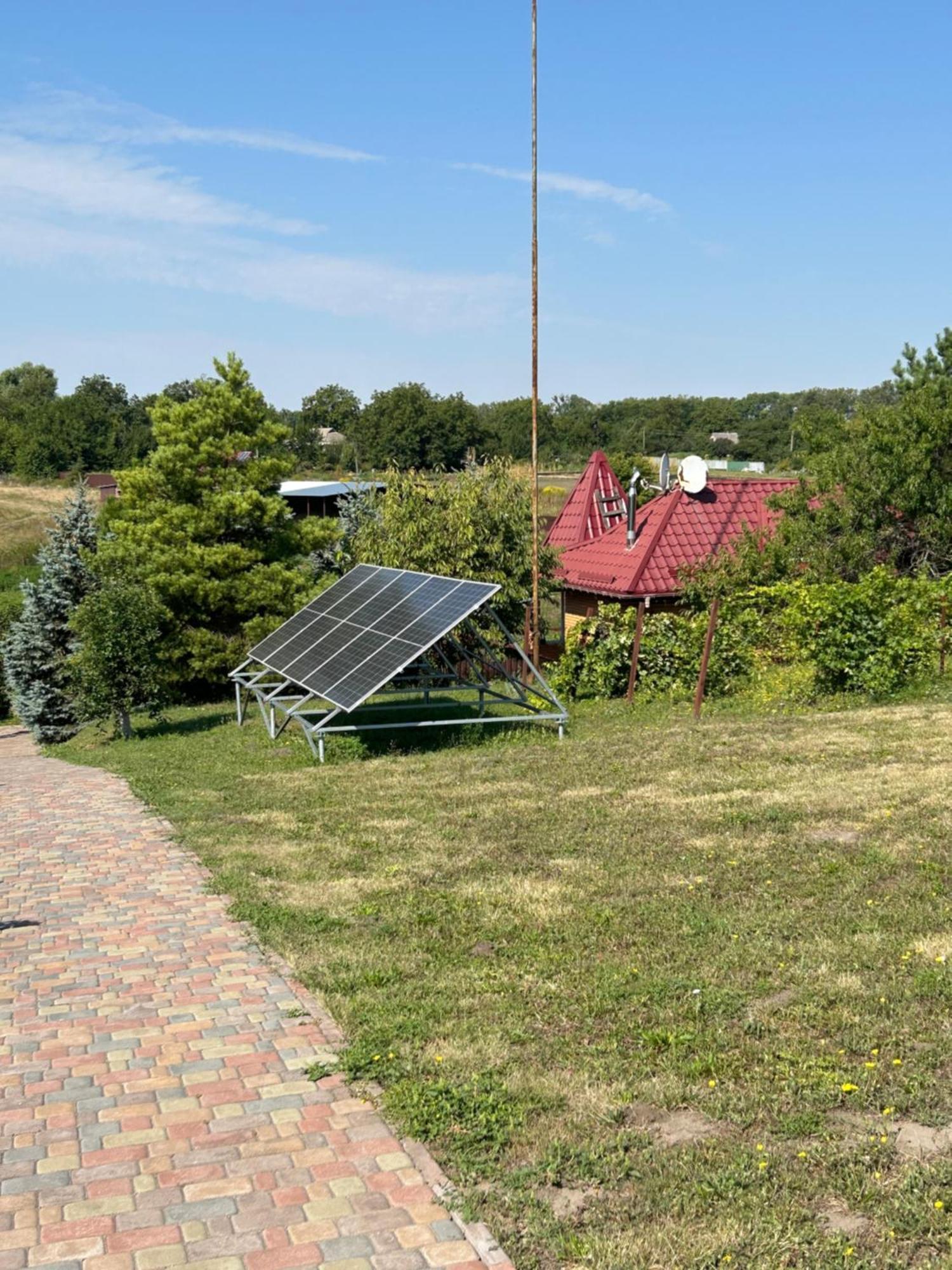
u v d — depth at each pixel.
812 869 9.19
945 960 7.02
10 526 77.25
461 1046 6.18
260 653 21.42
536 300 20.56
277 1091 5.86
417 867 9.98
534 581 21.95
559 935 7.93
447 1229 4.57
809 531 23.48
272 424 32.91
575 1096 5.57
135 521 31.89
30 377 145.88
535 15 19.61
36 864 11.07
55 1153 5.26
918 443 22.78
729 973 7.05
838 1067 5.73
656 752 14.92
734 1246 4.34
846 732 15.63
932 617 19.38
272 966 7.78
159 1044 6.50
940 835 10.04
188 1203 4.80
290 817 12.52
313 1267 4.33
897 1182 4.71
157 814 13.35
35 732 30.44
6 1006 7.19
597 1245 4.36
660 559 26.39
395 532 26.97
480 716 18.95
